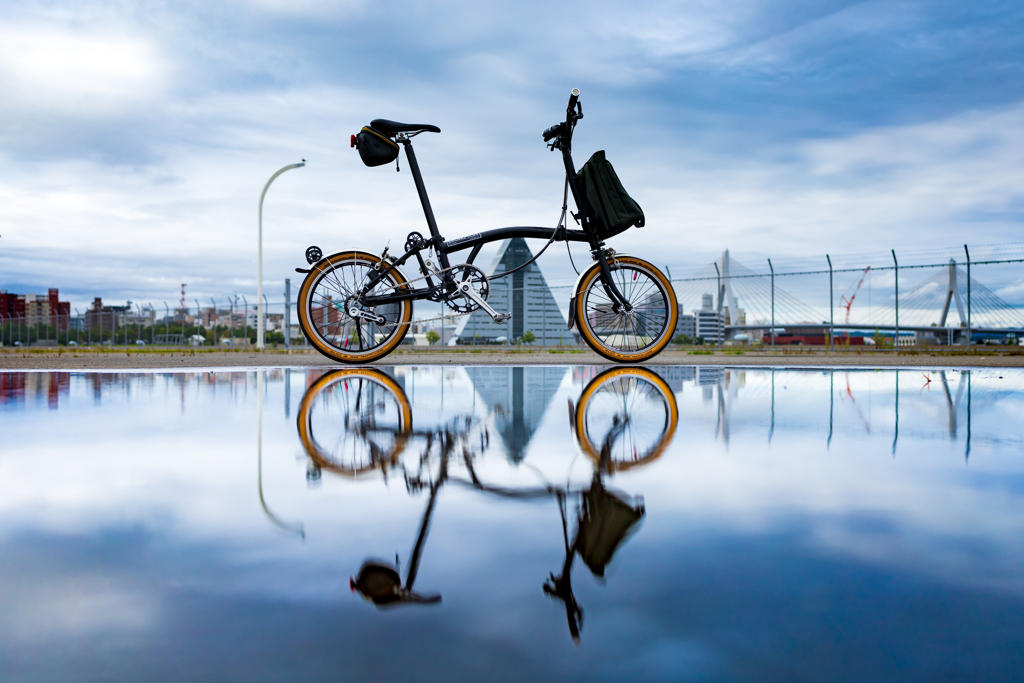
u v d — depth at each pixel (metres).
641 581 0.51
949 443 1.19
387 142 3.11
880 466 0.97
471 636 0.42
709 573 0.53
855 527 0.65
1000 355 13.88
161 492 0.81
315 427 1.42
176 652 0.39
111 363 8.47
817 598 0.48
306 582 0.51
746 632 0.42
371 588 0.50
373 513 0.72
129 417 1.59
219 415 1.64
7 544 0.60
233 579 0.52
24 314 50.12
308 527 0.66
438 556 0.57
